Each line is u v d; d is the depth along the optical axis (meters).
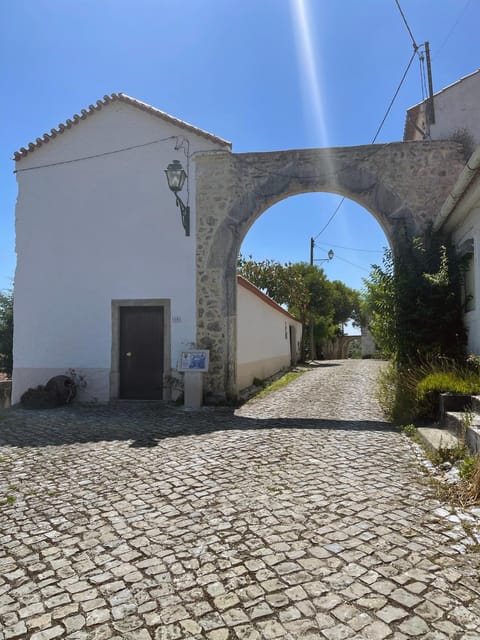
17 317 9.89
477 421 4.59
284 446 5.42
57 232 9.88
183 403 8.95
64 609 2.33
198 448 5.46
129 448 5.58
